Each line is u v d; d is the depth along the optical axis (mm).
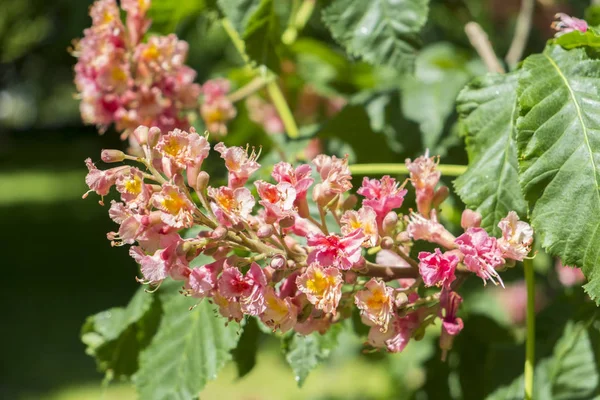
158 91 708
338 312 581
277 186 558
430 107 795
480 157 625
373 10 680
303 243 623
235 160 560
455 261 555
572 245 572
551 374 687
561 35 614
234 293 546
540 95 596
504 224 556
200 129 818
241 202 552
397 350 569
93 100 722
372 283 556
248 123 903
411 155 785
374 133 783
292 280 561
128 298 2953
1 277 3344
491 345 764
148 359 675
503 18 1261
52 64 3957
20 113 11586
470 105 636
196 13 818
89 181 556
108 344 707
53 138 9594
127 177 557
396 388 1179
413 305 571
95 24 704
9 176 6965
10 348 2383
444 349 566
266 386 1900
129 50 706
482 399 776
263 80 838
